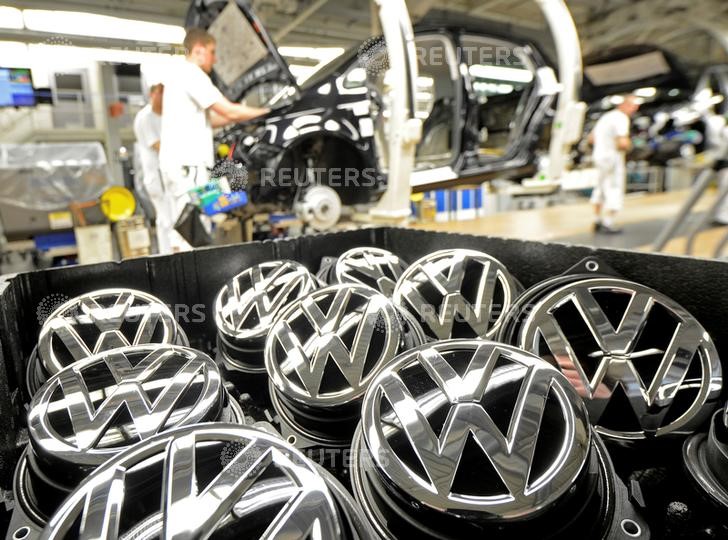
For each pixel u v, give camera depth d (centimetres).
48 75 452
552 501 31
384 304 58
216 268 90
